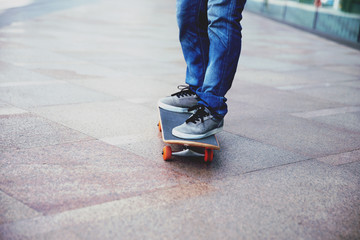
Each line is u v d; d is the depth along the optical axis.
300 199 2.15
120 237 1.68
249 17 17.77
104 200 1.98
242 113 3.85
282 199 2.13
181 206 1.97
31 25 9.20
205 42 2.87
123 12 14.66
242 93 4.71
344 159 2.82
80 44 7.23
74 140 2.77
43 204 1.90
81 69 5.22
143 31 9.89
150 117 3.43
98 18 12.02
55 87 4.21
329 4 13.86
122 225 1.77
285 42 10.59
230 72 2.60
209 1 2.54
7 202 1.89
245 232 1.79
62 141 2.73
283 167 2.59
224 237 1.73
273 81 5.57
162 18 13.62
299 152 2.89
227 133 3.21
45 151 2.54
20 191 2.01
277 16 18.61
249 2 22.27
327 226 1.89
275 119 3.71
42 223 1.74
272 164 2.62
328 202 2.14
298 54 8.55
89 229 1.72
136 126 3.16
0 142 2.63
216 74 2.57
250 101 4.34
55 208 1.87
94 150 2.61
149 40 8.45
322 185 2.36
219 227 1.81
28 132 2.85
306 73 6.39
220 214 1.93
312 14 15.12
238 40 2.55
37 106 3.50
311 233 1.82
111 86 4.45
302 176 2.46
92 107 3.60
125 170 2.34
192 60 2.89
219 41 2.53
